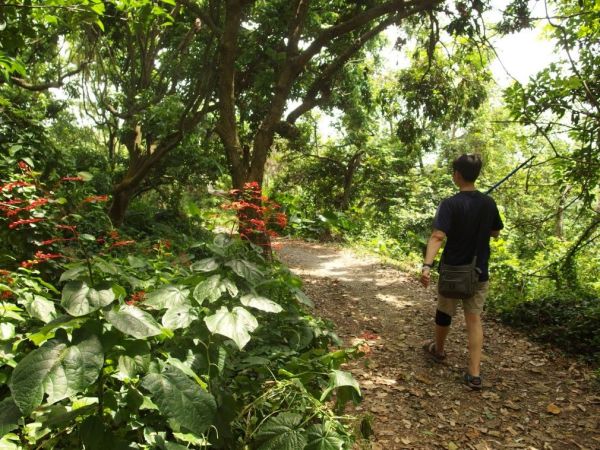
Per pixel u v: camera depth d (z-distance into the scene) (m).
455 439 3.32
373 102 16.62
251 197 2.84
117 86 14.04
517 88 6.72
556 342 5.18
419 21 11.37
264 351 2.41
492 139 23.77
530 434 3.39
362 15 8.11
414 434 3.37
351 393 1.99
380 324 5.96
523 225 8.92
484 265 4.01
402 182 19.84
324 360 2.23
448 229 3.93
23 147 5.31
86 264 1.71
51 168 5.61
